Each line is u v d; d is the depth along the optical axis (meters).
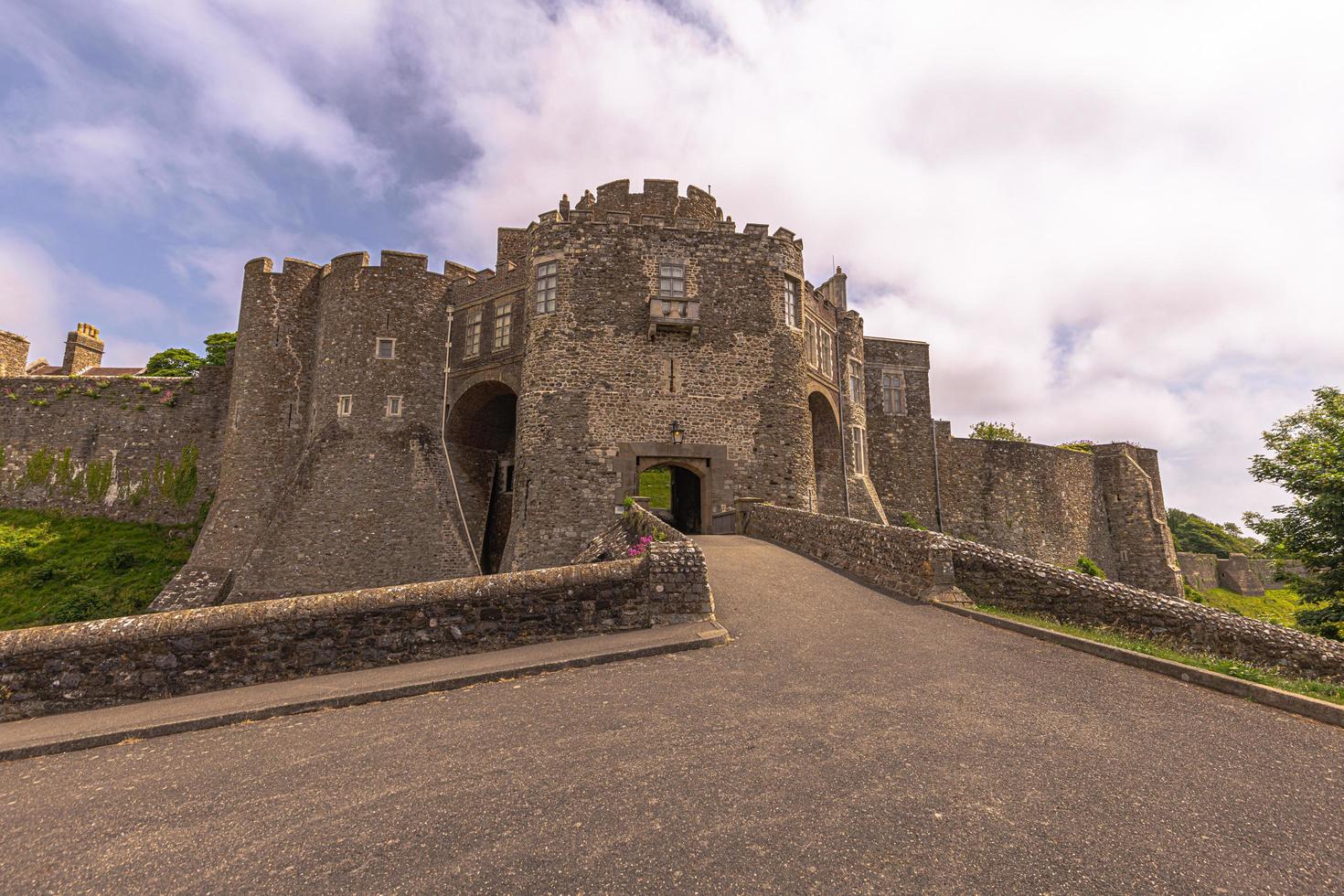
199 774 4.73
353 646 7.30
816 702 5.67
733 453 20.89
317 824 3.80
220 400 30.94
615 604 8.42
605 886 3.03
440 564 22.12
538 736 5.04
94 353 38.56
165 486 29.77
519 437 21.05
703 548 15.22
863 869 3.14
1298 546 17.00
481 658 7.35
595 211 25.16
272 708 5.99
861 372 29.55
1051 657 7.21
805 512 15.14
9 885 3.35
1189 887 3.03
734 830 3.51
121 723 5.85
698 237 22.17
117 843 3.75
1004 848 3.33
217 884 3.23
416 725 5.49
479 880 3.12
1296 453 17.42
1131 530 34.06
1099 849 3.34
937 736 4.88
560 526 19.41
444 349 25.41
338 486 22.69
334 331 24.91
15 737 5.69
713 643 7.74
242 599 20.66
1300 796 3.98
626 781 4.16
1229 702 5.77
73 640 6.69
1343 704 5.52
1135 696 5.93
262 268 27.23
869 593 10.70
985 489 31.91
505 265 25.36
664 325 20.83
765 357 21.84
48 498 29.23
